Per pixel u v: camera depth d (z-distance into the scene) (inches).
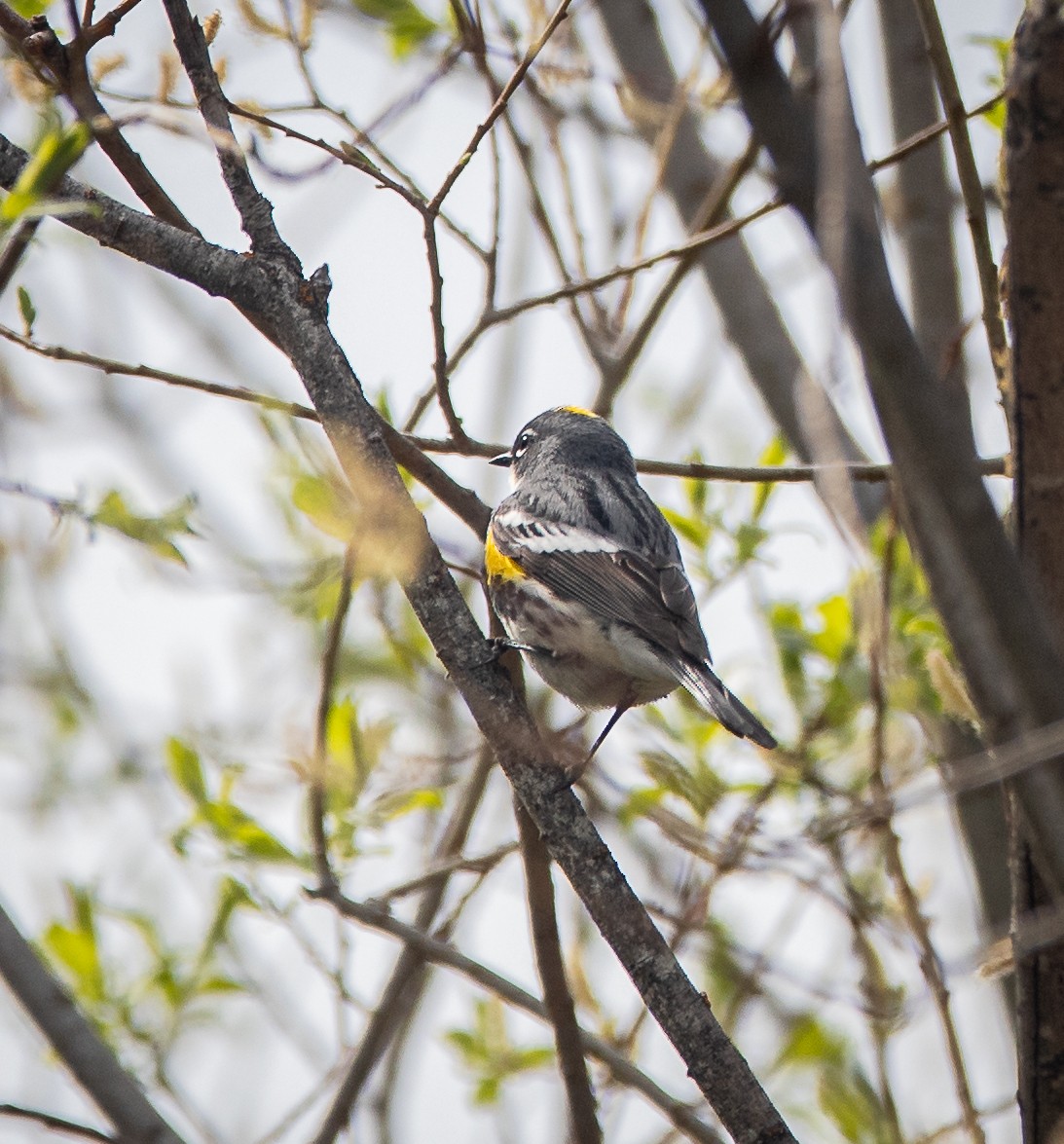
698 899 411.8
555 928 361.7
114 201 342.6
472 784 487.5
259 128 387.5
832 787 417.1
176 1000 449.1
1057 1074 320.8
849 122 227.1
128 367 381.4
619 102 523.5
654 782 437.4
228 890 423.8
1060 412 291.1
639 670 457.1
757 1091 309.0
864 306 226.4
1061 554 295.0
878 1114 444.5
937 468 238.4
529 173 504.4
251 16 397.7
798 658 457.1
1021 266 285.1
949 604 266.8
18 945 398.0
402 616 491.5
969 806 443.5
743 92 229.6
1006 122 281.0
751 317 562.9
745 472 426.9
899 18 516.4
